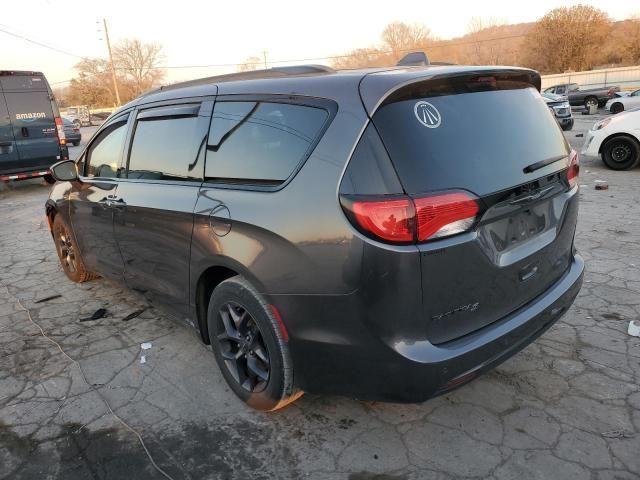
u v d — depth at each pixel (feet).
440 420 8.91
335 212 7.08
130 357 11.54
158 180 10.72
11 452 8.59
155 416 9.39
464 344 7.32
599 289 13.80
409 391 7.16
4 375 10.98
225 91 9.52
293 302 7.67
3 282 16.88
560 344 11.12
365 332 7.12
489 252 7.48
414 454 8.16
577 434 8.39
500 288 7.79
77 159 14.26
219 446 8.55
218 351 9.70
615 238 18.17
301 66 9.09
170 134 10.57
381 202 6.75
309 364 7.84
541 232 8.63
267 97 8.61
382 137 6.96
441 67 8.34
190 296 10.12
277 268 7.76
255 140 8.59
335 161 7.22
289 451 8.37
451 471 7.77
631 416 8.75
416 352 7.00
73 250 15.52
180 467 8.13
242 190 8.53
